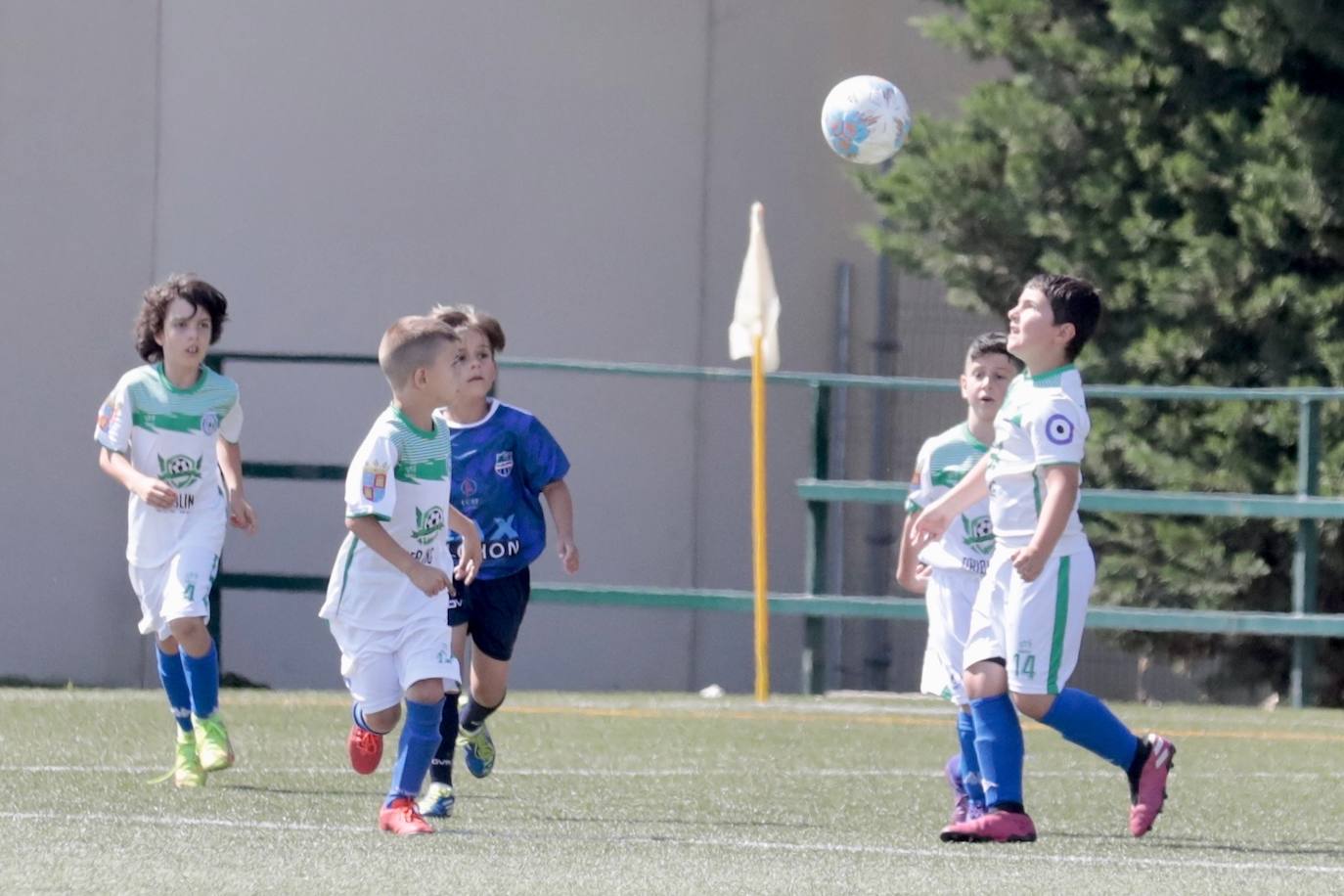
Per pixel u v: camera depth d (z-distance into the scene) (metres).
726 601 42.47
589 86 52.16
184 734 24.17
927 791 25.17
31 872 15.98
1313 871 18.09
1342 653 49.00
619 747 30.25
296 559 50.50
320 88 50.47
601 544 52.47
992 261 50.31
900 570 23.64
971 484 22.33
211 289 24.98
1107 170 49.06
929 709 37.56
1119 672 55.62
